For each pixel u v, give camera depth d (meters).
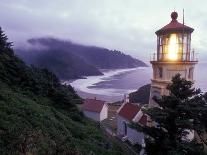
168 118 15.46
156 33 26.16
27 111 14.52
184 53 24.70
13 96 16.56
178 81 15.77
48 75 31.06
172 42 24.78
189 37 24.92
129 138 34.44
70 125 18.06
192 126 14.76
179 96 15.70
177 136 15.71
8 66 22.41
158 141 15.91
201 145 15.67
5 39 26.12
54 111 19.59
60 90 26.97
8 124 11.18
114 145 20.83
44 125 13.80
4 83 19.97
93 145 15.69
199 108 14.95
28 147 9.91
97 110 50.22
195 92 15.88
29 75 23.62
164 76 24.67
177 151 14.12
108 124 46.12
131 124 17.19
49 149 10.70
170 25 25.00
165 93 24.33
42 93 24.22
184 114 15.31
